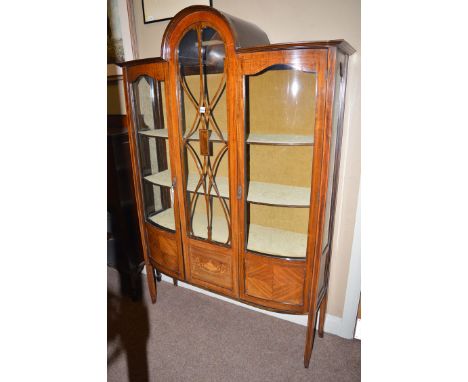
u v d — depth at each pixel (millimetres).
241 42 1167
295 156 1466
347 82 1350
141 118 1625
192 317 1887
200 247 1533
